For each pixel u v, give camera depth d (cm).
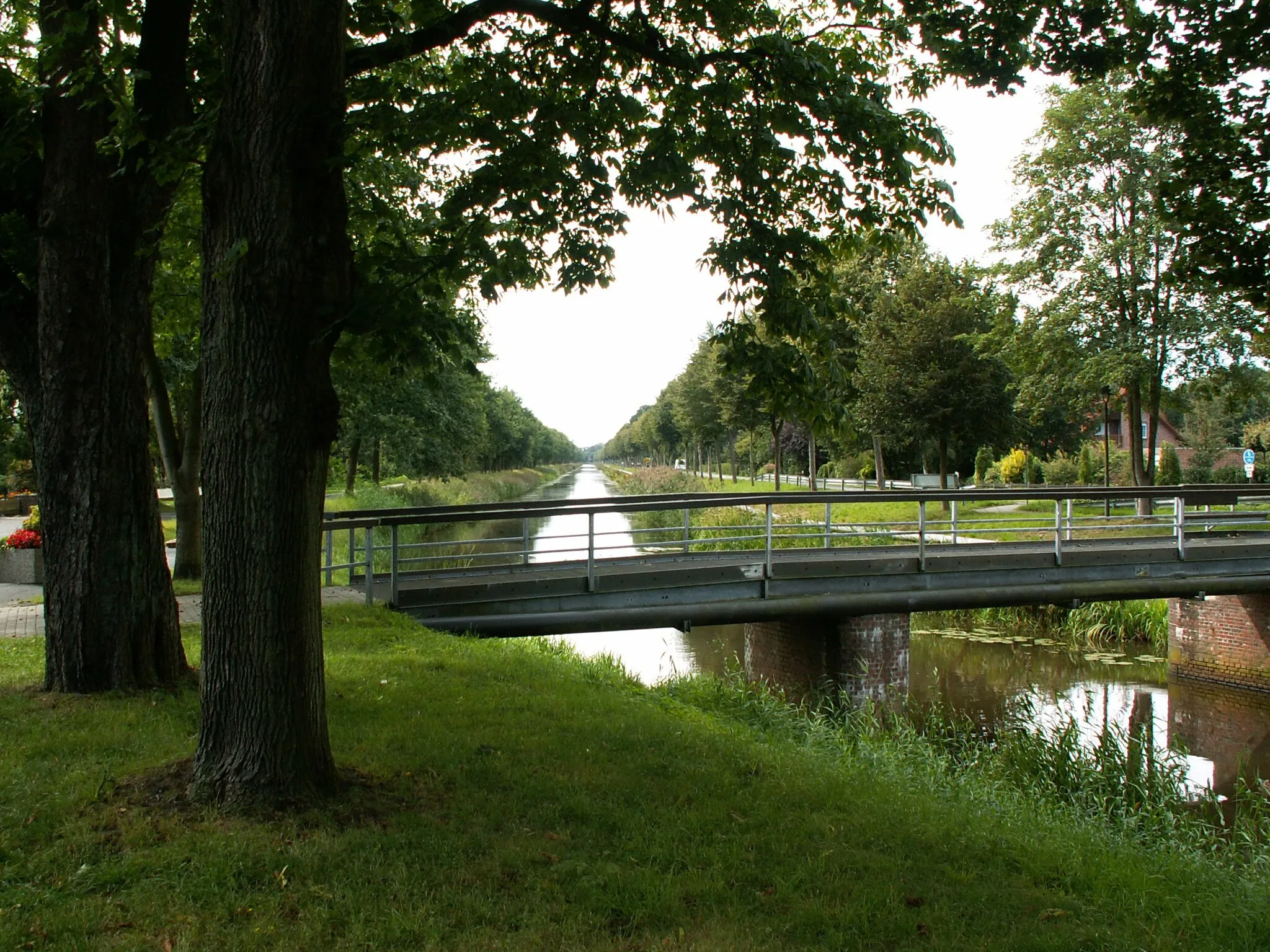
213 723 462
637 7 670
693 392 4978
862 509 2861
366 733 594
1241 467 4100
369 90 605
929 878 431
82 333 655
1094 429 4634
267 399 443
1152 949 381
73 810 448
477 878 403
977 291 2639
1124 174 2314
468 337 532
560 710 687
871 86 688
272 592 453
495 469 7800
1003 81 699
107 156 646
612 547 1127
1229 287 707
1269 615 1410
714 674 1245
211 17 654
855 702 1199
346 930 354
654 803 502
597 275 641
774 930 371
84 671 668
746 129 674
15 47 745
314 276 446
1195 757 1137
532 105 654
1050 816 650
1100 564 1351
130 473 681
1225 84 695
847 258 737
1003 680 1492
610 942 355
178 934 347
